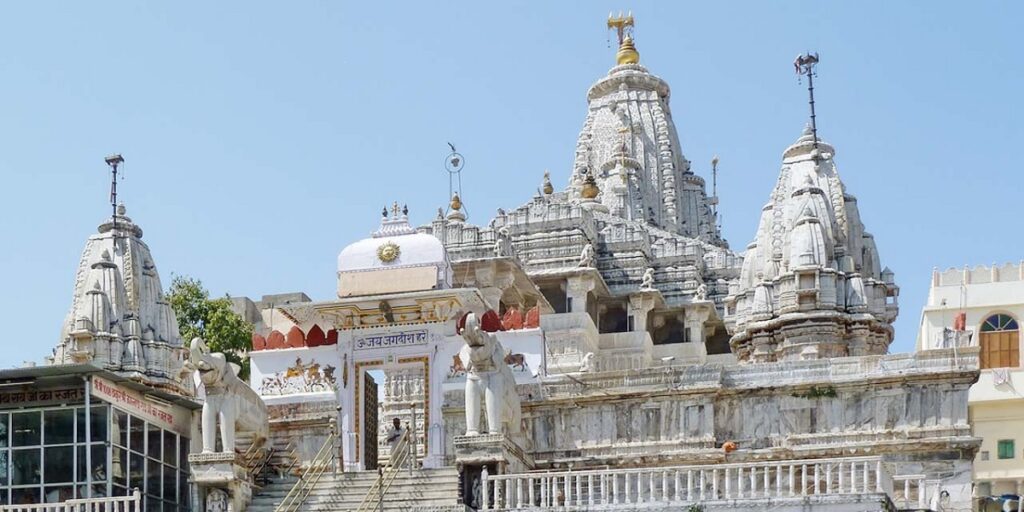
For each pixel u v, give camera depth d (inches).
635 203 3730.3
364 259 1852.9
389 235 1875.0
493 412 1637.6
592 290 3080.7
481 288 2827.3
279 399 1879.9
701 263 3334.2
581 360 2679.6
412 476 1670.8
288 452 1861.5
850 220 2357.3
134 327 2335.1
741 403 1779.0
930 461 1713.8
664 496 1503.4
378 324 1844.2
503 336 1850.4
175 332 2404.0
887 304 2394.2
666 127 3951.8
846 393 1759.4
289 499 1664.6
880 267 2401.6
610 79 3996.1
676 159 4001.0
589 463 1776.6
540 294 2923.2
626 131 3865.7
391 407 2236.7
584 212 3223.4
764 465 1485.0
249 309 2935.5
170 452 1736.0
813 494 1467.8
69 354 2301.9
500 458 1612.9
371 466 1839.3
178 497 1739.7
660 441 1772.9
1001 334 2512.3
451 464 1791.3
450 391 1812.3
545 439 1807.3
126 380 1649.9
